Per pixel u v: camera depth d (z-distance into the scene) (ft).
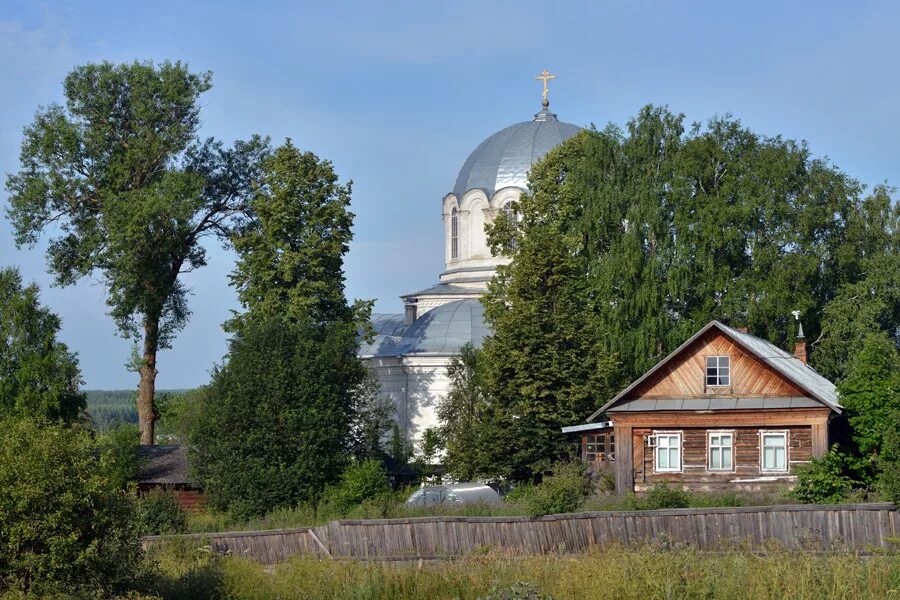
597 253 252.01
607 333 239.09
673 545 120.47
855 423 176.65
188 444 228.02
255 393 205.36
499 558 117.29
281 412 204.03
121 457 211.61
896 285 257.75
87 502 96.07
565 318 212.43
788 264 245.04
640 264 242.78
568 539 136.46
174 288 264.31
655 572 99.35
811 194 254.27
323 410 206.69
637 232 242.99
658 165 252.01
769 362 185.06
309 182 247.91
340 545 138.10
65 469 96.27
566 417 207.31
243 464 200.85
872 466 169.68
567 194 253.03
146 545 131.03
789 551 113.09
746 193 245.86
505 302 240.73
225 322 244.22
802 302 245.45
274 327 213.87
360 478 191.72
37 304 224.33
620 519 135.85
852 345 246.06
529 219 254.06
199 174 259.80
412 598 108.88
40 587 93.76
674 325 243.60
